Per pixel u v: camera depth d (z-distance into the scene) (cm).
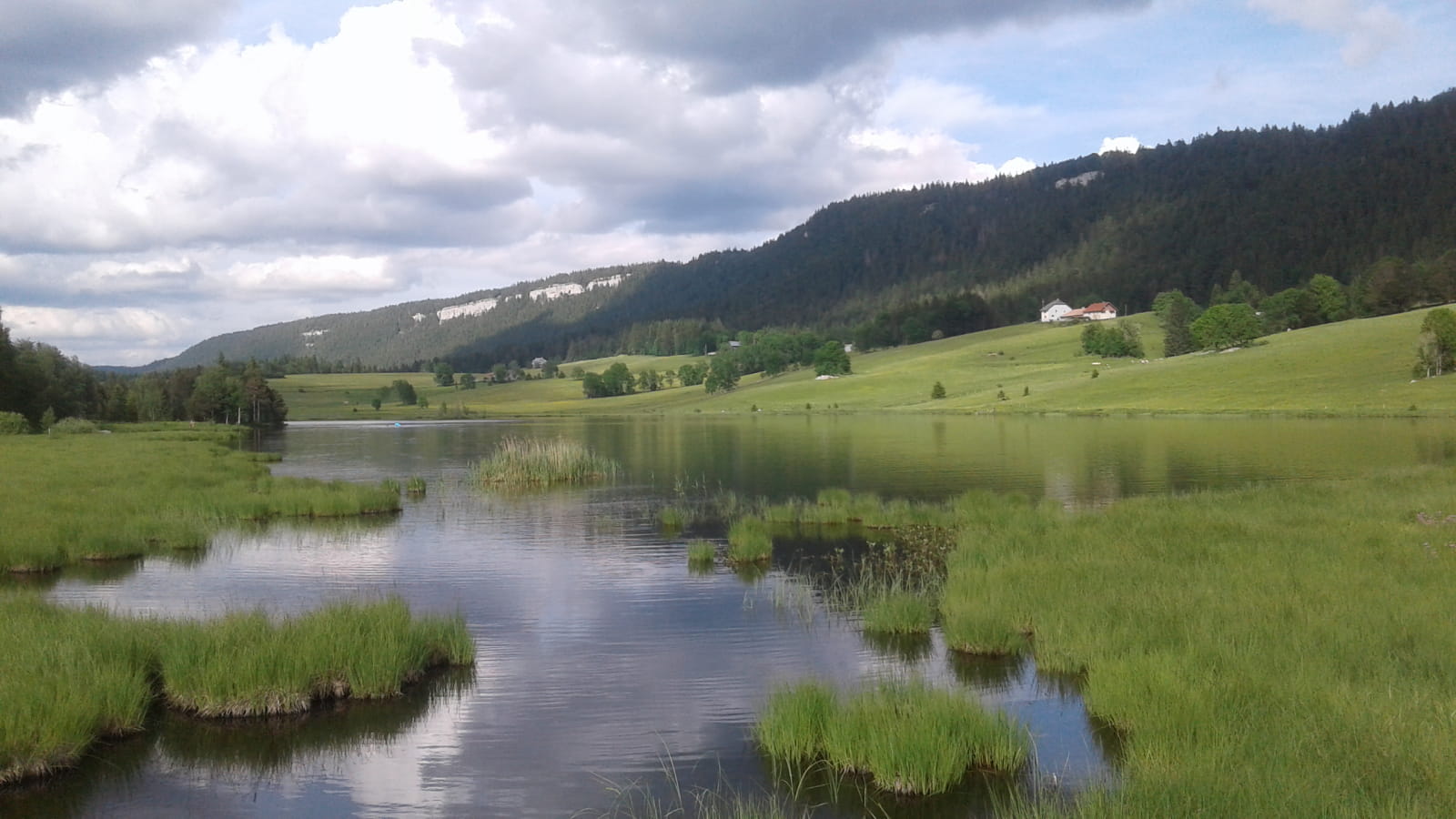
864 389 14188
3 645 1129
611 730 1065
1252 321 11525
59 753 945
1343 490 2556
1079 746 975
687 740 1034
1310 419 7262
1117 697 1016
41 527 2228
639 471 4494
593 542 2420
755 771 949
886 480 3912
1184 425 7112
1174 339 13462
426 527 2694
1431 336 8338
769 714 1036
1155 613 1284
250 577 1934
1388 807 698
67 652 1103
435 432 9762
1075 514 2434
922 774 878
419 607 1666
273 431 10494
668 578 1941
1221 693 952
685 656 1352
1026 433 6762
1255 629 1177
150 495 2973
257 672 1094
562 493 3631
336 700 1150
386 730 1062
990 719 947
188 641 1159
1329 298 13462
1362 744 808
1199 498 2584
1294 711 898
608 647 1400
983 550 1912
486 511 3081
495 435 8831
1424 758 770
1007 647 1316
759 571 2000
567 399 18988
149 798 899
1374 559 1580
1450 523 1856
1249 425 6812
